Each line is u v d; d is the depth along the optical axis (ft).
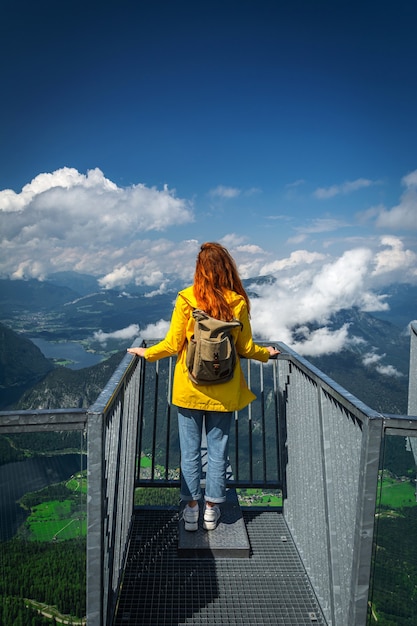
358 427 6.18
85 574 5.94
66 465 5.63
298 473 9.95
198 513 10.24
